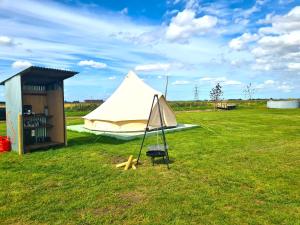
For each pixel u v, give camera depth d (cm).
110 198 575
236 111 3803
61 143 1145
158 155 830
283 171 776
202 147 1133
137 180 695
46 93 1219
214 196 586
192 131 1647
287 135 1493
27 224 465
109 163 868
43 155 970
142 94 1706
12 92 1029
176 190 623
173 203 550
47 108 1213
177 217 489
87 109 3784
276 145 1188
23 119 999
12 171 769
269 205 541
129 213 505
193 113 3422
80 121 2341
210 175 738
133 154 1000
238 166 830
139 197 584
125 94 1731
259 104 5625
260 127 1872
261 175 738
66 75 1121
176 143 1230
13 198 573
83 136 1441
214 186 649
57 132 1177
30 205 539
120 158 938
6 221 475
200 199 568
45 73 1063
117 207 534
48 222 472
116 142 1259
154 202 555
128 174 747
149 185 659
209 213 505
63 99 1145
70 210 519
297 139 1355
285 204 547
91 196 584
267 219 481
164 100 1703
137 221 476
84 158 930
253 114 3170
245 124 2073
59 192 608
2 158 921
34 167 809
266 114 3161
